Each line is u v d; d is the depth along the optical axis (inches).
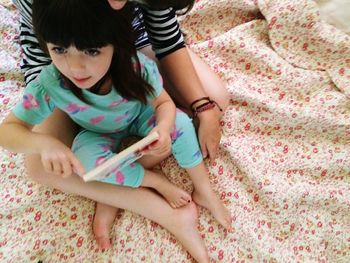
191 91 42.8
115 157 32.0
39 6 28.4
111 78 34.6
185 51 42.7
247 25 51.2
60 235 40.6
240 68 49.8
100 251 40.9
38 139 34.7
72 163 34.2
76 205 41.7
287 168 44.6
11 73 47.2
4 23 49.9
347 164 44.5
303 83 48.0
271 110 45.9
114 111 37.4
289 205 42.6
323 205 43.1
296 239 41.8
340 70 48.4
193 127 41.1
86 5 27.9
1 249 39.6
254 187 43.5
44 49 33.4
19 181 42.0
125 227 41.4
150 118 40.5
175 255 40.5
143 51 43.9
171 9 37.9
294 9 49.3
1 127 35.2
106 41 29.8
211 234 41.6
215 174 43.6
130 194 40.2
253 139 45.8
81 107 36.1
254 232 41.4
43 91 34.8
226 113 46.5
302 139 46.2
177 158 40.8
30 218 40.7
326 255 41.5
